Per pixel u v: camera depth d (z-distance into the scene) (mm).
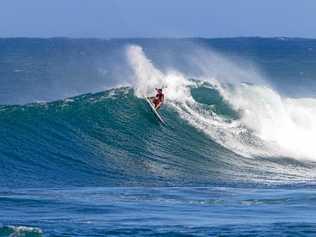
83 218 84250
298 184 109312
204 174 115000
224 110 132875
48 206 90000
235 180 111625
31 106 126188
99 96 129875
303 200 95062
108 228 79875
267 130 131875
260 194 99250
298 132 133500
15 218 83875
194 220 83875
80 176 111938
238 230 79500
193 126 128875
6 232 75312
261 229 79875
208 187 104875
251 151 126438
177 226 81062
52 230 78812
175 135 126625
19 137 121438
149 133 126188
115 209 88875
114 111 127812
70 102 127875
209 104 133000
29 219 83438
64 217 84625
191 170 116812
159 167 117312
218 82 137375
